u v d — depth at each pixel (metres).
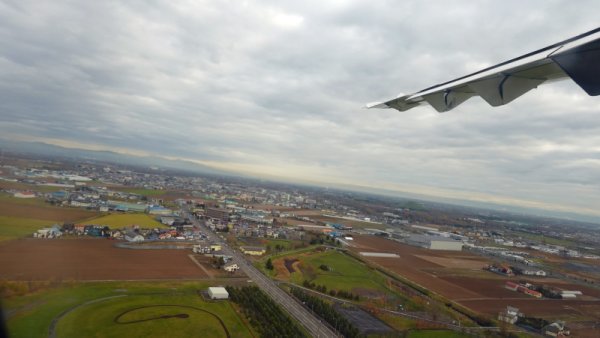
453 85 8.12
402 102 9.87
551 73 6.55
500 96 7.23
